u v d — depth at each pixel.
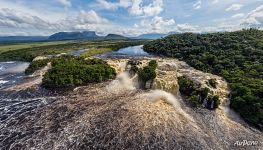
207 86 50.59
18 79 63.72
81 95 49.47
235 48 80.50
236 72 58.69
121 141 33.31
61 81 53.38
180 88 51.44
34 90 52.41
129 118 39.34
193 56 80.31
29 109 42.97
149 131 35.88
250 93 44.16
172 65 71.94
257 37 96.31
